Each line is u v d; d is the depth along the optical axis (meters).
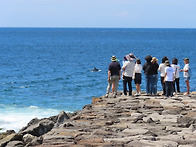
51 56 92.31
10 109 29.12
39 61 78.19
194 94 21.31
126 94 20.88
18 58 85.69
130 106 16.34
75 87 42.19
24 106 30.61
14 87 41.94
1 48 124.81
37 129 16.25
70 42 176.88
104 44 157.88
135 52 105.25
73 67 65.81
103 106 16.69
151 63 20.72
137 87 20.56
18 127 22.91
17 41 184.12
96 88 41.75
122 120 13.15
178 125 12.06
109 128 11.72
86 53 103.25
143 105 16.42
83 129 11.65
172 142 9.77
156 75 20.75
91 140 10.14
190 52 104.44
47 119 18.59
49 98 34.91
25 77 51.59
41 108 29.84
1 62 75.19
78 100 34.03
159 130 11.40
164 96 20.19
